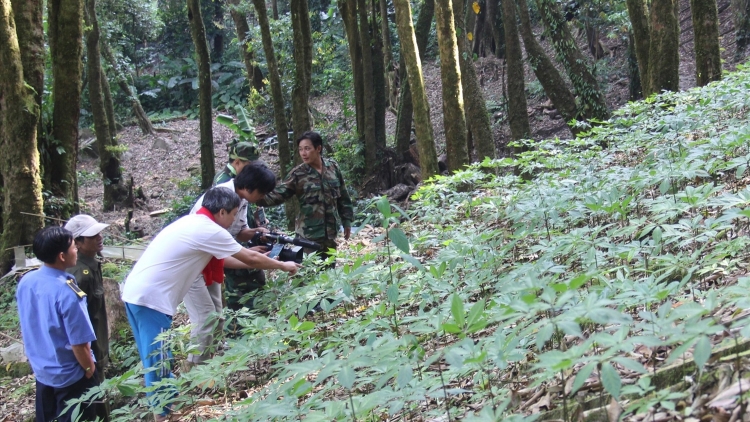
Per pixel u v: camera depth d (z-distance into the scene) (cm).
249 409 305
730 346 249
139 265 459
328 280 446
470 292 414
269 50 1338
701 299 324
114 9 2572
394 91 2125
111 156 1805
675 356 192
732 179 552
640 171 536
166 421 436
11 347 731
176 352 441
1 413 629
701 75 1121
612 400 249
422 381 294
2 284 908
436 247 616
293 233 626
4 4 927
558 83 1398
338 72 2027
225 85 2981
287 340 460
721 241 403
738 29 1736
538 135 1725
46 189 1077
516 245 524
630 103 899
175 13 3058
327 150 1742
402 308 478
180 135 2581
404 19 1008
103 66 2275
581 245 405
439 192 742
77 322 419
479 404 305
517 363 346
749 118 691
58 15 1075
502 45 2247
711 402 218
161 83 2973
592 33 1978
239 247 470
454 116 1029
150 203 1903
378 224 1070
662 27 1088
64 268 432
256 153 587
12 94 936
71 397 432
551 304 221
